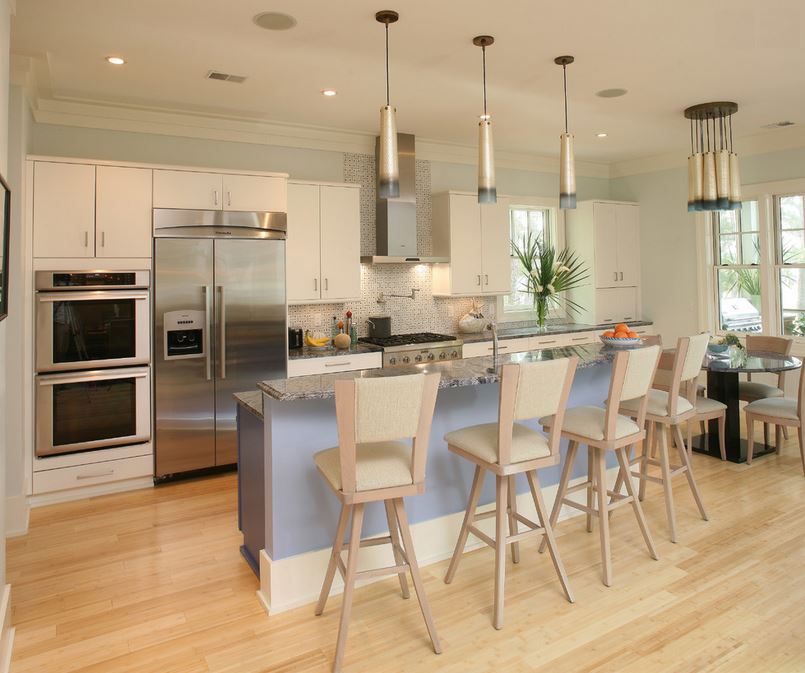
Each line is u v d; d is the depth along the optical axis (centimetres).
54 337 385
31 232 379
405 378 211
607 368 379
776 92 439
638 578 282
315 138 529
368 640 237
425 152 591
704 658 221
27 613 261
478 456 252
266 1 285
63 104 428
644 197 693
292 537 265
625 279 688
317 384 261
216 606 265
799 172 559
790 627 240
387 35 312
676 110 483
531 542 325
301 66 370
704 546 313
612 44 342
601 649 229
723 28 323
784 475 423
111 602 270
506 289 617
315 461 247
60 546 328
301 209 496
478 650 229
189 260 426
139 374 411
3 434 237
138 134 459
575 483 364
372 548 287
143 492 414
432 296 610
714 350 481
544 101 451
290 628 247
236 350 445
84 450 398
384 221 549
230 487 423
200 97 429
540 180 678
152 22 307
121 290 405
